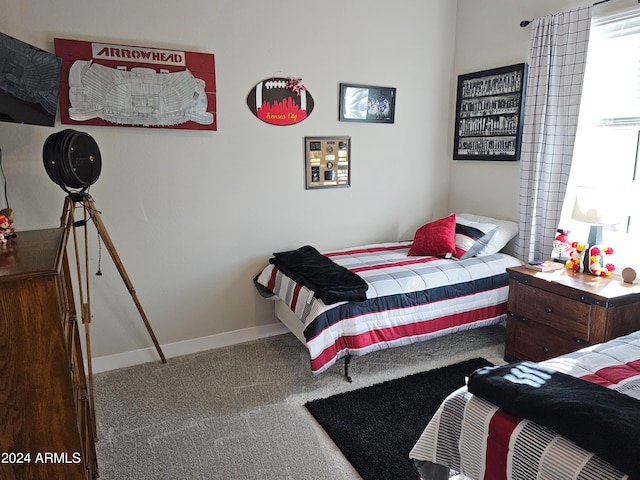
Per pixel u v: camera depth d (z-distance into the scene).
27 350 1.18
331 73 3.38
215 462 2.04
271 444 2.17
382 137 3.69
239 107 3.09
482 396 1.53
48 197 2.64
